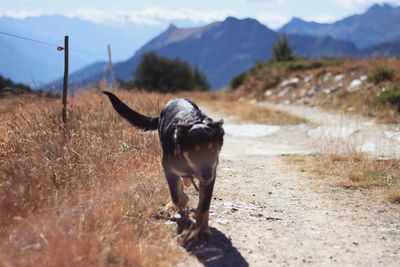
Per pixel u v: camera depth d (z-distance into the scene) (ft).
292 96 88.58
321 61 105.09
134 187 24.00
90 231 17.66
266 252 18.60
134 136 31.17
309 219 23.11
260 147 48.37
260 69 120.16
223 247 18.85
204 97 115.34
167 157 20.02
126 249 16.43
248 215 23.16
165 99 66.80
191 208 22.91
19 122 30.17
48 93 48.24
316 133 54.29
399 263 17.76
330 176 32.30
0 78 66.90
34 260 15.66
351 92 73.51
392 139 45.06
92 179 22.88
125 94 52.49
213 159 17.89
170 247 17.90
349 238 20.43
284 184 30.42
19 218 17.02
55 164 23.34
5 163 23.06
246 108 82.89
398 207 25.21
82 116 33.65
